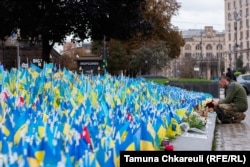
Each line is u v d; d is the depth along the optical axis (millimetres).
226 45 141000
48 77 9711
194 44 151000
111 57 57125
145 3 14414
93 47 58219
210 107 12867
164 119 7453
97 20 13430
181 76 73812
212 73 111125
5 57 45344
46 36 13438
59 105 6934
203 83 25734
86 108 6477
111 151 4379
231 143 8547
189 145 7172
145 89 11281
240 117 11930
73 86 8984
